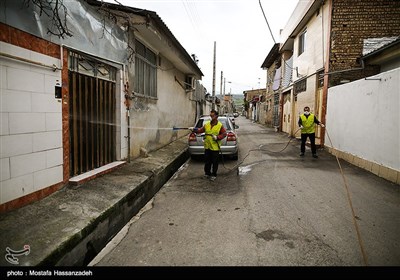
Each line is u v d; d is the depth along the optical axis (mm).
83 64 4996
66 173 4484
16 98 3438
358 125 7887
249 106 53906
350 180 6398
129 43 6785
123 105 6488
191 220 4289
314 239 3561
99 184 4797
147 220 4348
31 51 3639
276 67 23609
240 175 7098
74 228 3135
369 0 10023
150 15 6684
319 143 11438
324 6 10914
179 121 13773
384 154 6574
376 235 3650
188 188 6098
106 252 3373
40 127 3855
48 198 3963
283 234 3715
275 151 10828
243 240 3562
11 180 3395
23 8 3492
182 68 13031
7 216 3270
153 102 9133
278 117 21641
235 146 8641
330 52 10320
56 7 3846
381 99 6684
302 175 6949
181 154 9422
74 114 4754
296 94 15586
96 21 5215
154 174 6055
